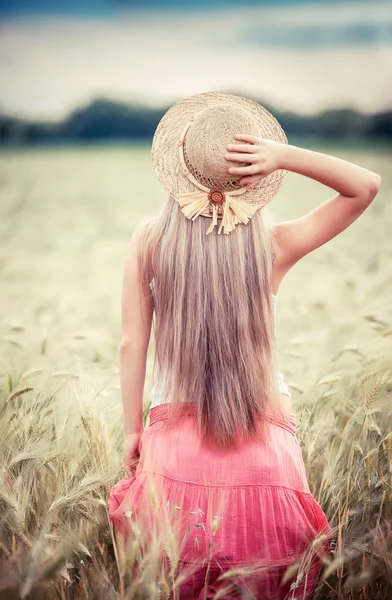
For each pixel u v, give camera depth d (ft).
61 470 8.14
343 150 90.22
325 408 9.52
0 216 43.21
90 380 9.41
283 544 6.88
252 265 6.95
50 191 62.80
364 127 110.52
